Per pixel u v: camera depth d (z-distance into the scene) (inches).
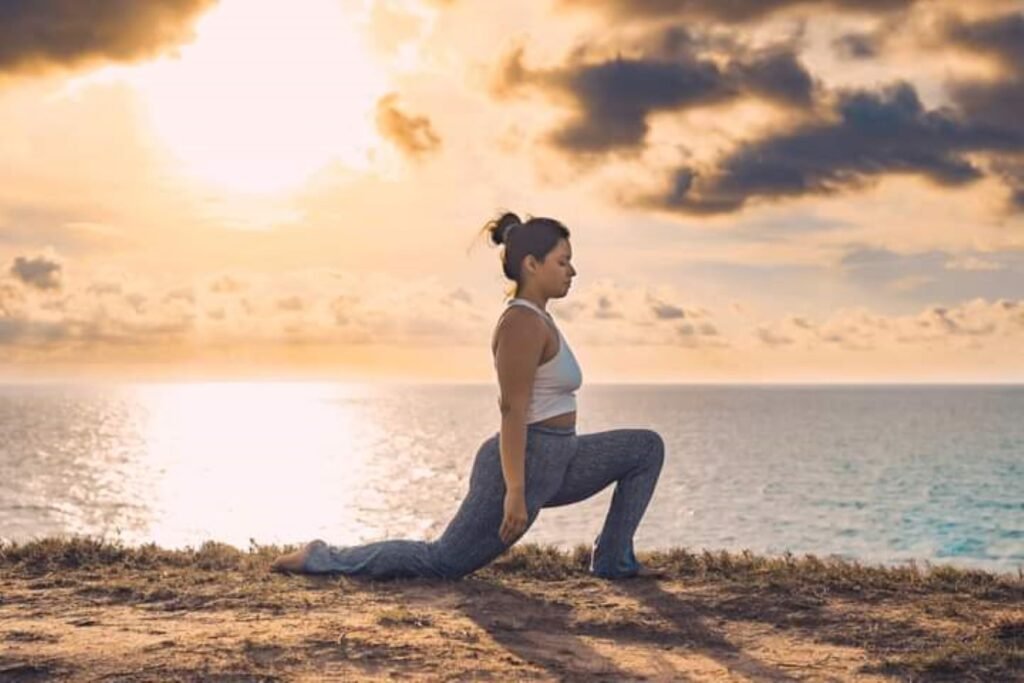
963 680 162.1
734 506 2583.7
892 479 3464.6
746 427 7682.1
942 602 214.4
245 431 7175.2
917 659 170.4
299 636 172.7
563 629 190.7
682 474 3619.6
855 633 191.2
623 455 227.3
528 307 209.3
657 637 188.1
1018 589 226.7
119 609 199.2
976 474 3708.2
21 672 150.7
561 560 253.6
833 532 2098.9
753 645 183.3
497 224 216.7
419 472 3624.5
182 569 245.9
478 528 219.5
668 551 274.4
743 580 233.1
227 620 187.8
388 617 187.8
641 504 231.0
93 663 155.5
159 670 152.6
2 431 6614.2
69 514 2364.7
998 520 2308.1
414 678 152.9
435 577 225.8
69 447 5093.5
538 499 219.3
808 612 205.3
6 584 226.7
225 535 2055.9
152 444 5511.8
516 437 208.8
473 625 188.4
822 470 3841.0
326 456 4525.1
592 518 2319.1
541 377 213.9
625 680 157.6
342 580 223.5
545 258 211.0
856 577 235.9
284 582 225.0
